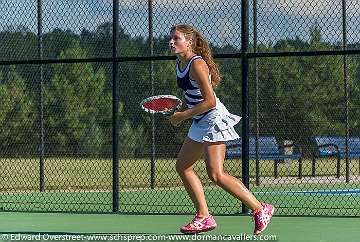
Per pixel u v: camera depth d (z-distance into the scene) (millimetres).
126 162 24938
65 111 23047
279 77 24375
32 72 21891
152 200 19625
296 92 24641
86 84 23312
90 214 15727
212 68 12148
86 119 23531
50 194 20734
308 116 24969
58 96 22922
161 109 12062
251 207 11945
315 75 24875
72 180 23859
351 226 13633
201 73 11602
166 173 24375
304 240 11875
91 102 23547
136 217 15180
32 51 21188
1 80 22078
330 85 25156
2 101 22328
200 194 12203
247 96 15469
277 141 24734
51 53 21719
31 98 22062
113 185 16141
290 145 24594
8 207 17562
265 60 24188
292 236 12336
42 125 21188
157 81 23375
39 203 18188
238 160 25047
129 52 22953
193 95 11875
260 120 24266
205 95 11547
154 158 22328
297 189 22688
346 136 24547
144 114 23750
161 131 23172
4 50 21469
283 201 19234
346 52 14719
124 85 23719
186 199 19781
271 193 19953
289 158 24719
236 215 15391
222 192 21328
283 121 24500
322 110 25266
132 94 23703
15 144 22453
